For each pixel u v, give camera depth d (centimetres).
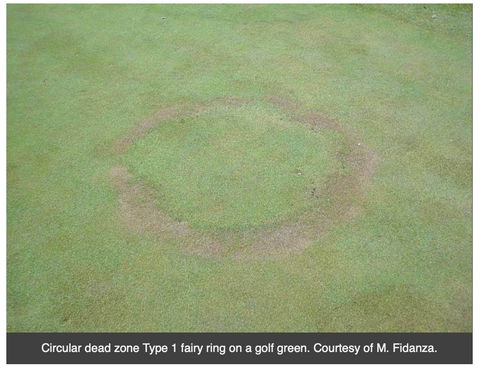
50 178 579
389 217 525
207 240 502
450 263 478
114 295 452
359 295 451
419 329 427
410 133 646
